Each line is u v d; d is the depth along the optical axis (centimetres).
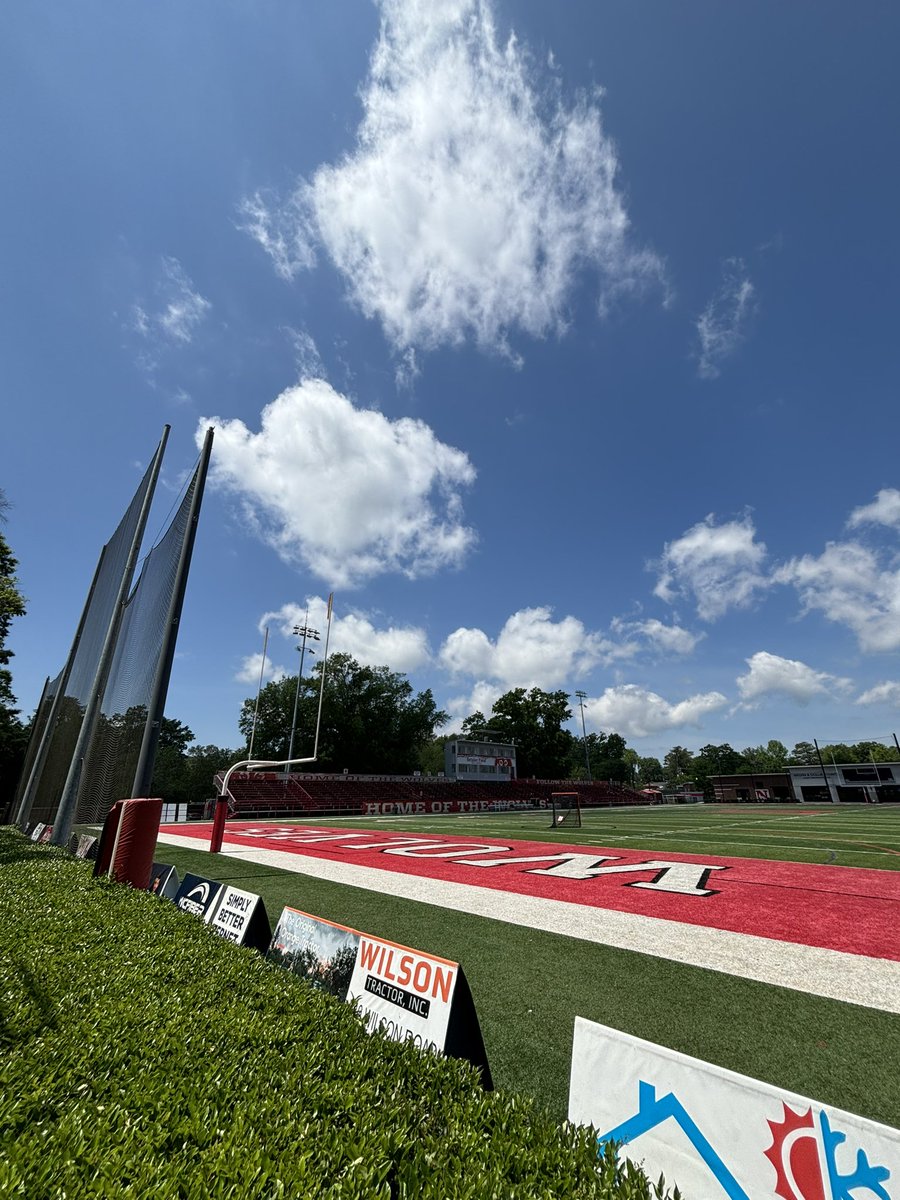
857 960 466
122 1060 214
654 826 2127
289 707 4694
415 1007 265
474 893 736
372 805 3509
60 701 1641
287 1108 181
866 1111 255
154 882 648
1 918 450
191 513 848
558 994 396
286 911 398
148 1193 135
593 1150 166
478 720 6531
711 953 486
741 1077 165
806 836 1611
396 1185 151
